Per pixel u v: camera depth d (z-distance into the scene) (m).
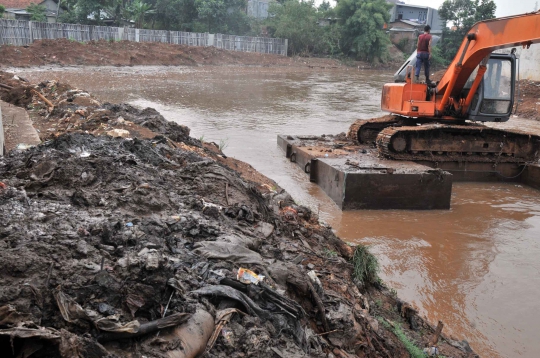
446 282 7.65
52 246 3.88
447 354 5.50
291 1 63.28
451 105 14.23
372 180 10.79
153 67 43.50
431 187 11.06
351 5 63.25
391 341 5.24
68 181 5.52
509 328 6.46
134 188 5.64
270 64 55.44
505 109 13.81
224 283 4.22
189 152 8.85
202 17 56.69
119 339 3.30
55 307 3.34
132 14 52.72
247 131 19.08
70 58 39.00
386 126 15.69
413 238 9.41
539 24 10.63
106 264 3.88
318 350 4.12
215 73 43.44
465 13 56.91
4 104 13.41
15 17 49.69
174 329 3.47
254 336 3.72
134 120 11.84
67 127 11.21
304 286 4.90
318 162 12.62
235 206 6.38
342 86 38.69
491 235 9.72
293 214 7.63
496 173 14.11
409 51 70.31
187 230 5.06
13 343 2.88
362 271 6.82
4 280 3.41
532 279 7.84
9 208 4.51
